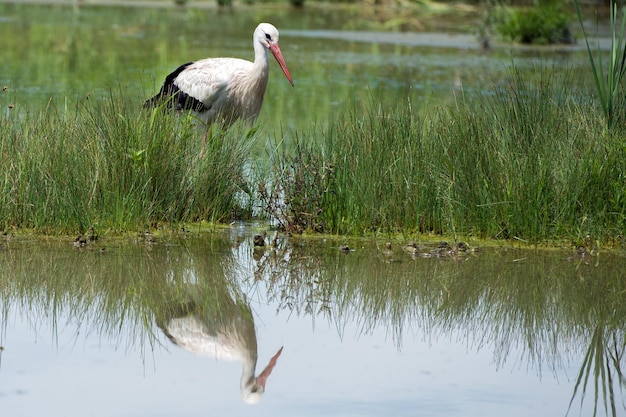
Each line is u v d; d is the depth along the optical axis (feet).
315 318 29.22
